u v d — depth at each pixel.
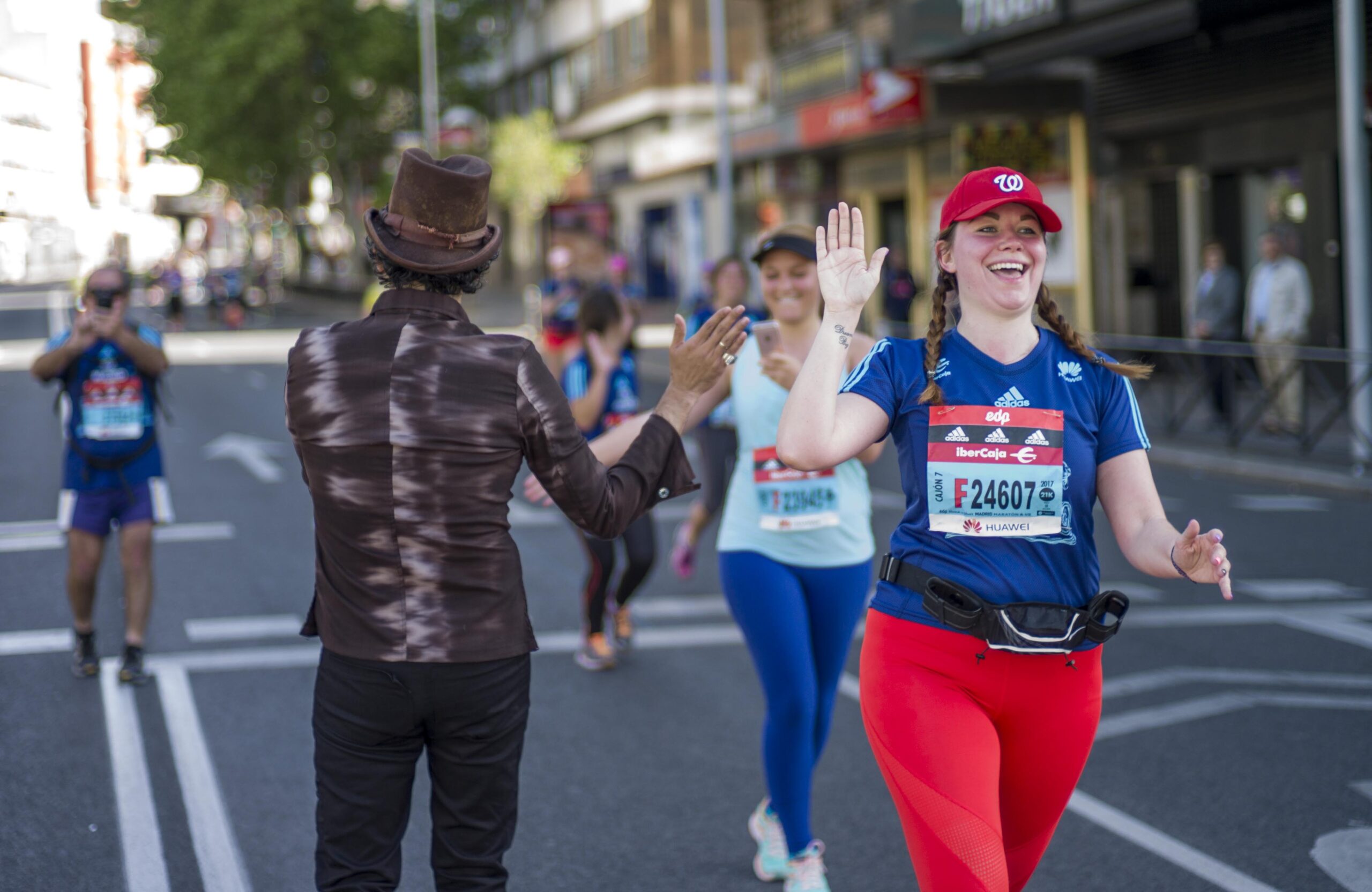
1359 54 13.16
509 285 59.81
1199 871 4.57
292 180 53.88
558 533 10.97
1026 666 3.02
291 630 7.86
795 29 30.64
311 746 5.89
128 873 4.58
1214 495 12.89
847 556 4.53
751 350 4.66
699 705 6.55
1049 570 3.07
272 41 48.12
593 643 7.20
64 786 5.39
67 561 9.73
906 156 26.12
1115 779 5.49
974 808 2.88
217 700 6.55
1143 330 20.56
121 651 7.42
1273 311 14.95
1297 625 8.07
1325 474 13.17
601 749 5.91
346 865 2.96
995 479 3.06
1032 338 3.13
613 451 3.23
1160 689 6.76
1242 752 5.80
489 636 2.95
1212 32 18.30
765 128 27.78
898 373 3.13
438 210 2.98
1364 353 13.44
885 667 3.08
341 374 2.93
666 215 43.41
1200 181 19.28
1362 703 6.47
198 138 47.81
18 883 4.49
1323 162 17.09
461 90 51.59
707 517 8.32
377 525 2.90
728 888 4.47
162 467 6.98
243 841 4.86
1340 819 5.01
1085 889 4.43
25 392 21.94
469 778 3.00
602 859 4.71
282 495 12.63
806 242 4.66
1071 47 18.06
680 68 42.72
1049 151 22.17
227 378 25.14
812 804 5.28
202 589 8.88
